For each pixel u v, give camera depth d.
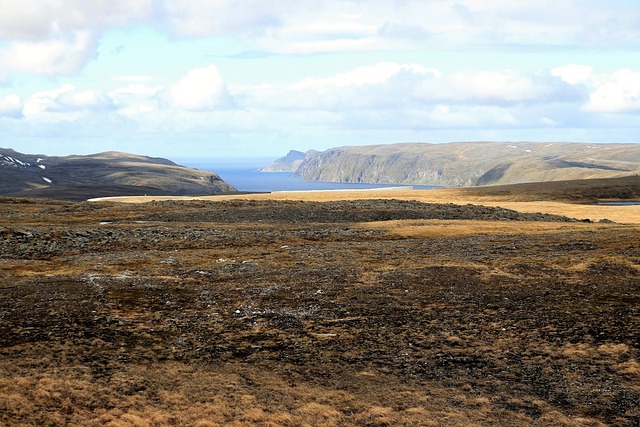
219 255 58.69
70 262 53.91
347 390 25.06
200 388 24.23
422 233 74.50
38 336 30.41
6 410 20.56
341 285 44.56
